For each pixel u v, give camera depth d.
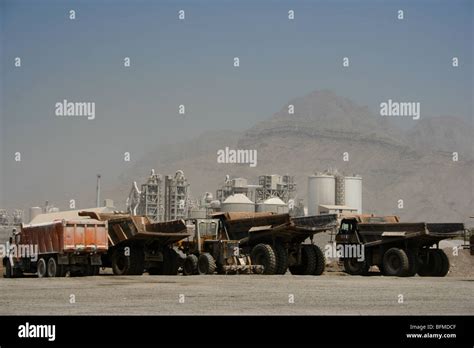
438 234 44.56
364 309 24.84
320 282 36.84
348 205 154.38
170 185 126.44
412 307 25.48
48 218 67.75
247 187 143.50
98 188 127.25
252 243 46.72
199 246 46.03
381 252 46.34
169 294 29.70
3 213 140.38
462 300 27.80
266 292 30.59
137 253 44.44
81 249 42.31
